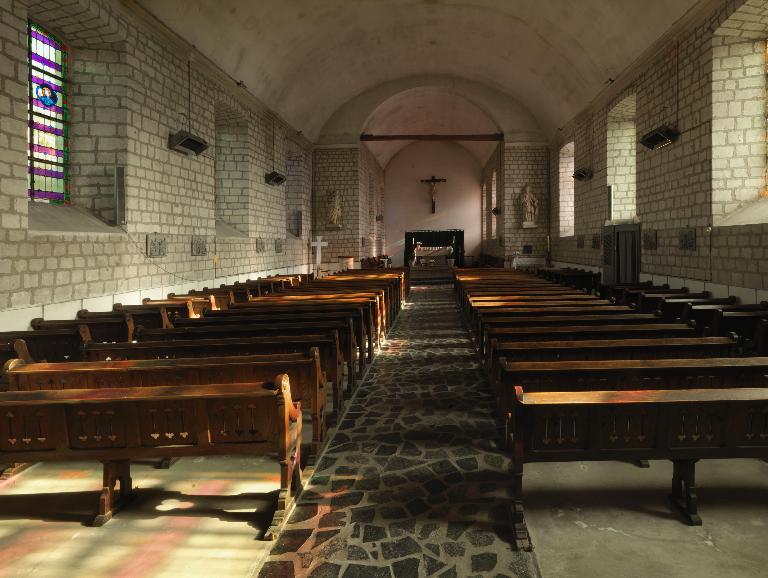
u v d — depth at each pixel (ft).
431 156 111.55
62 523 13.08
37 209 27.50
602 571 10.83
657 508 13.29
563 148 67.92
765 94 32.09
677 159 37.01
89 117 31.24
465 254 111.34
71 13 27.91
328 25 51.39
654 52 39.42
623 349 17.97
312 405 16.53
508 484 14.74
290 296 34.19
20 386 16.08
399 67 68.95
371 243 91.20
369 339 29.37
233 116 48.75
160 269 35.19
